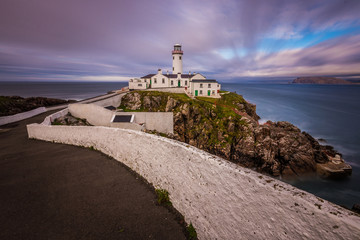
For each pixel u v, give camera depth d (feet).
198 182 15.44
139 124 91.40
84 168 28.89
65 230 16.62
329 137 125.18
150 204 20.04
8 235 16.02
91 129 37.52
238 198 12.21
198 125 108.06
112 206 19.85
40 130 48.03
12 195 21.95
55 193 22.31
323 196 66.80
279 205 9.93
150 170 22.98
